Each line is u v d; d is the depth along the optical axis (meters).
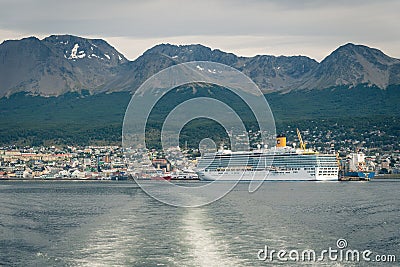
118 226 153.50
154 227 151.25
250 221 161.38
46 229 149.12
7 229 149.25
